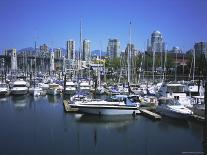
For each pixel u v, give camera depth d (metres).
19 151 30.95
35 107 61.53
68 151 31.22
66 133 38.69
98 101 49.62
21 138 36.16
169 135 36.97
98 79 93.06
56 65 175.00
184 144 33.19
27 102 69.56
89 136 37.16
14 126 42.81
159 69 121.44
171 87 53.69
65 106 55.31
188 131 38.53
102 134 38.12
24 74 128.12
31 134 38.03
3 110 58.03
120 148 32.19
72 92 77.62
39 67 161.00
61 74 127.75
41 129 40.75
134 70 100.62
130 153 30.47
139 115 48.94
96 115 48.22
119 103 48.22
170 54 145.25
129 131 39.44
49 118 48.50
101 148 32.22
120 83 91.25
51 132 39.12
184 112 42.47
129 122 44.47
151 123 43.41
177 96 51.50
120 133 38.47
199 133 37.41
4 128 41.47
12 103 67.81
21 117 50.00
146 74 120.38
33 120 47.06
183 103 49.03
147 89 70.25
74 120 46.44
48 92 81.50
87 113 48.94
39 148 32.00
